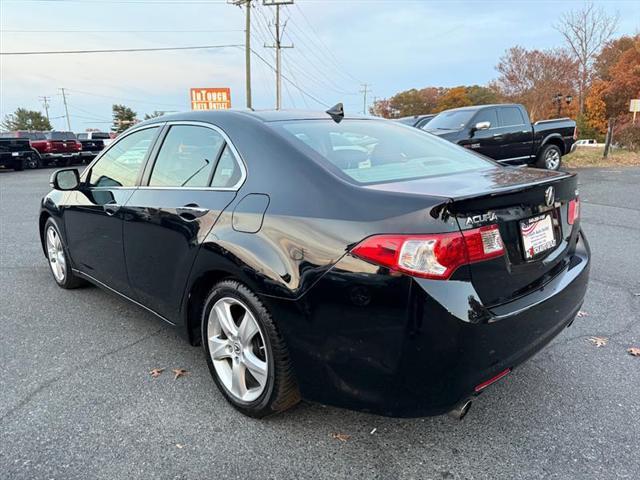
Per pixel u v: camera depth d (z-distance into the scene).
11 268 5.12
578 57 36.41
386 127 3.12
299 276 2.07
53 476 2.08
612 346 3.22
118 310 3.94
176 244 2.72
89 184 3.73
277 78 33.12
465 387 1.93
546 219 2.33
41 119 87.38
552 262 2.37
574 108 39.62
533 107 37.28
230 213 2.43
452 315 1.84
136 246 3.10
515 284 2.11
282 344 2.22
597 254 5.36
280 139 2.46
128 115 79.94
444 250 1.84
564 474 2.09
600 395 2.67
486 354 1.94
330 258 1.99
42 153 21.80
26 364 3.06
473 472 2.11
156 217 2.86
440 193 1.97
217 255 2.40
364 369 1.96
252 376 2.50
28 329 3.58
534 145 11.59
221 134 2.71
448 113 11.34
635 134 20.16
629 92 36.41
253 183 2.41
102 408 2.58
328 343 2.03
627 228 6.62
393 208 1.92
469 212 1.91
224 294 2.48
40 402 2.64
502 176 2.41
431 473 2.11
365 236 1.92
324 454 2.23
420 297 1.83
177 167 2.93
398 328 1.86
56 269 4.48
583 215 7.58
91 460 2.18
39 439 2.32
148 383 2.83
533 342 2.18
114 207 3.27
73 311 3.92
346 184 2.13
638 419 2.45
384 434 2.37
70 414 2.53
